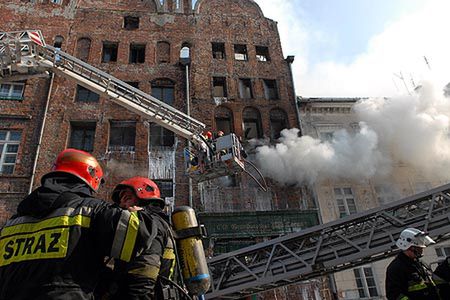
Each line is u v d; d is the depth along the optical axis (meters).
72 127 16.75
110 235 2.01
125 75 18.45
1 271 1.92
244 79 19.66
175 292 2.47
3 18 19.09
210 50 20.27
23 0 19.98
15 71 11.15
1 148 15.34
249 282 9.98
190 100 18.12
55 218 2.00
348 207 15.84
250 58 20.41
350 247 9.49
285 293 13.59
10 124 15.85
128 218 2.08
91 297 1.91
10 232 2.06
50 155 15.43
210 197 15.29
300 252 10.00
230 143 11.04
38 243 1.92
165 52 19.91
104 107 17.19
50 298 1.73
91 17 20.17
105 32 19.83
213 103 18.30
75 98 17.31
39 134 15.75
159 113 11.77
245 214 14.91
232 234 14.35
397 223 9.22
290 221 15.01
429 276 4.57
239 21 21.86
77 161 2.39
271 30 21.88
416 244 4.59
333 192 16.08
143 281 2.12
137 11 21.05
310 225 15.05
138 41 19.91
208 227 14.36
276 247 10.19
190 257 3.06
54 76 17.55
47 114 16.45
